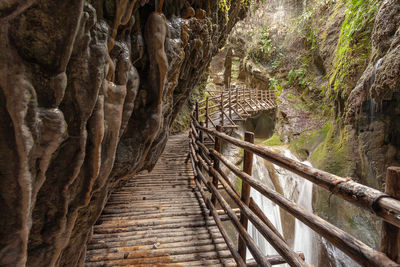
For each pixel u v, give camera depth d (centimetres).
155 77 134
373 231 441
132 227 232
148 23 128
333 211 521
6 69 61
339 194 70
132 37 122
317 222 80
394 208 52
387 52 351
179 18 166
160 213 262
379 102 383
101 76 86
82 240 128
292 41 1041
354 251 64
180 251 195
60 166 84
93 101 85
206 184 266
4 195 68
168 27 145
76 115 84
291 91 1002
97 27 85
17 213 70
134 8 112
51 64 70
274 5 1209
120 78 107
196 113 523
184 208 276
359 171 500
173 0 157
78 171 87
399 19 340
